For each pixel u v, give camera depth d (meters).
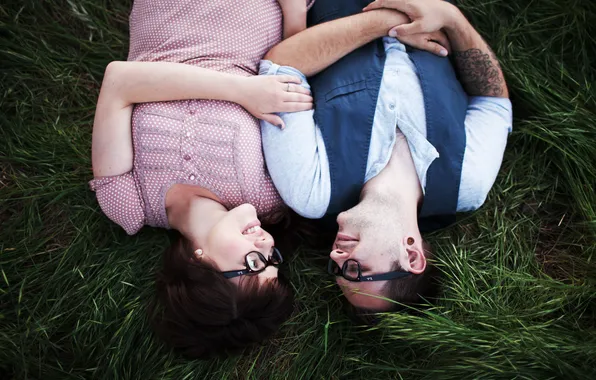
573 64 2.07
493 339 1.71
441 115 1.65
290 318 1.90
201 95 1.62
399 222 1.56
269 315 1.58
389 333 1.75
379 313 1.66
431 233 1.95
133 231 1.72
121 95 1.61
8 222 1.96
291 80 1.68
